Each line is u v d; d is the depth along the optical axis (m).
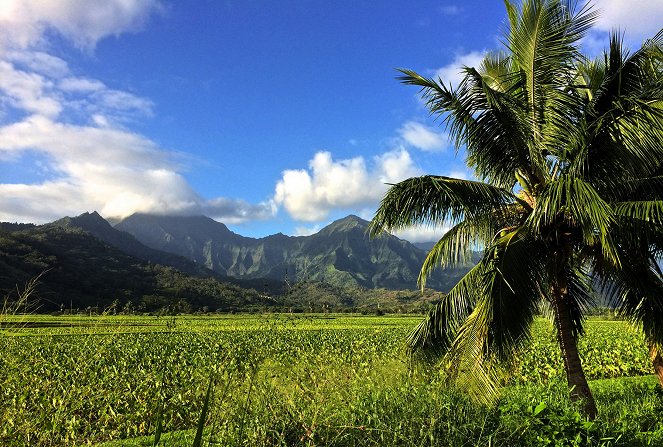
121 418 9.02
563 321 8.08
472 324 7.38
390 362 9.03
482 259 7.57
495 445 5.79
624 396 10.69
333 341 28.06
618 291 8.76
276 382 6.36
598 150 7.37
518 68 8.86
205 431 5.43
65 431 7.97
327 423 5.80
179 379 10.62
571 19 7.45
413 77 8.06
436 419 5.91
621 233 7.23
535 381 14.90
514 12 7.99
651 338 8.55
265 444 5.38
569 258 8.30
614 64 7.68
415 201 8.15
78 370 13.18
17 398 8.34
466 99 7.82
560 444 5.68
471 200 7.89
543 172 8.14
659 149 6.98
